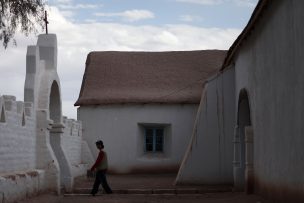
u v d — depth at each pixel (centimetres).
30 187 1460
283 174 1190
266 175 1393
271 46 1301
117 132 2623
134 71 2809
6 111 1327
